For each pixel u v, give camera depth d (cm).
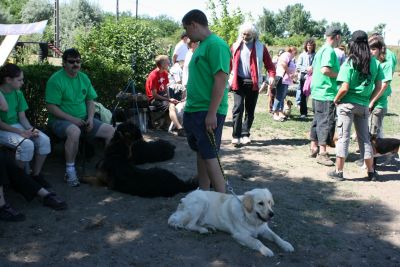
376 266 370
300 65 1137
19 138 482
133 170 518
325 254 386
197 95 437
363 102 579
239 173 620
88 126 570
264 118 1116
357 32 561
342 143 591
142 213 458
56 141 577
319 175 625
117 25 1129
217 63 416
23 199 484
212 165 446
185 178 587
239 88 762
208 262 363
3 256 364
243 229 392
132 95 806
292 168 656
